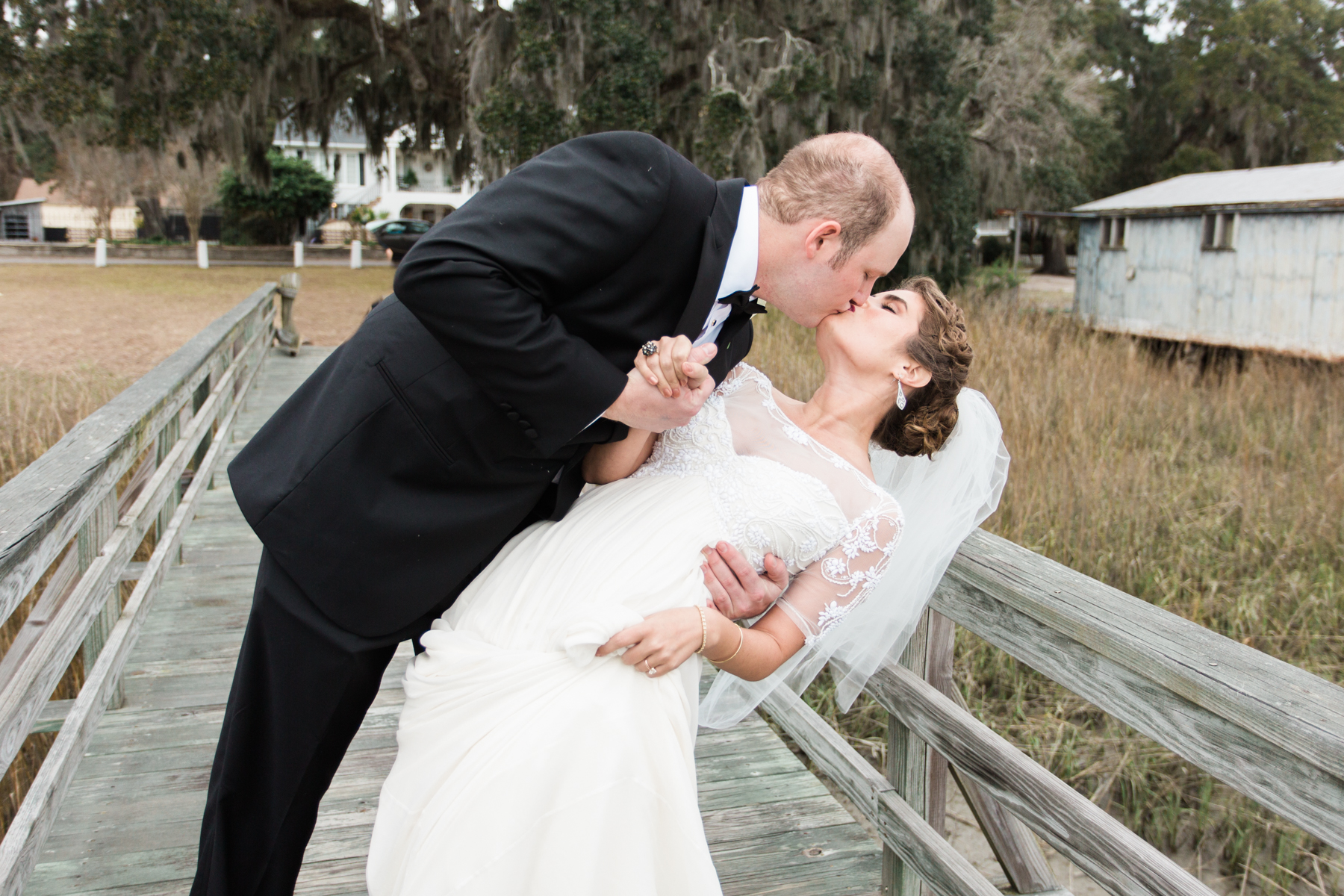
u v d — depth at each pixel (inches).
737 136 533.0
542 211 55.8
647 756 56.9
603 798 55.1
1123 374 342.3
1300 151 1154.0
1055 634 60.9
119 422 118.1
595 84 528.7
